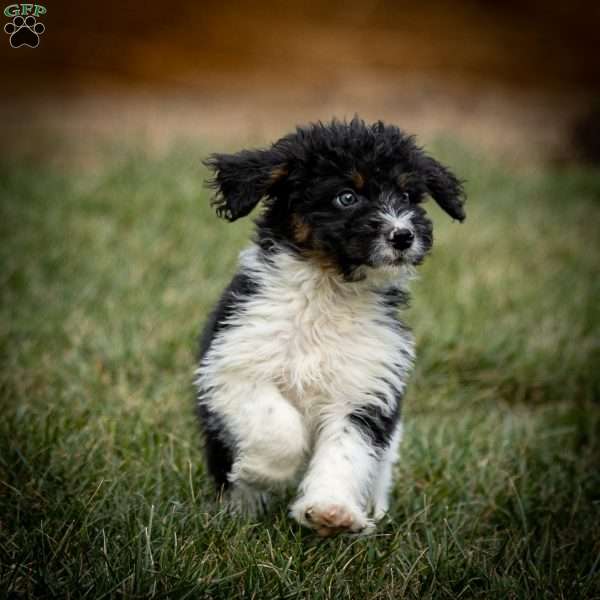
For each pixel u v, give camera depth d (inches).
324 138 306.5
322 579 259.4
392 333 300.5
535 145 1152.8
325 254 296.0
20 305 498.6
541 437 390.3
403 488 333.1
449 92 1555.1
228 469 297.3
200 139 999.0
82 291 517.0
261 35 1707.7
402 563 274.2
